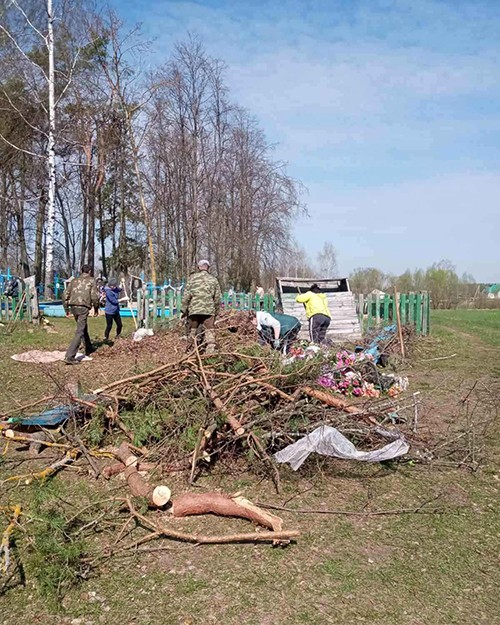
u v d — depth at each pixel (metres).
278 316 10.02
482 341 14.26
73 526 4.02
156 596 3.26
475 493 4.67
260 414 5.27
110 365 10.06
